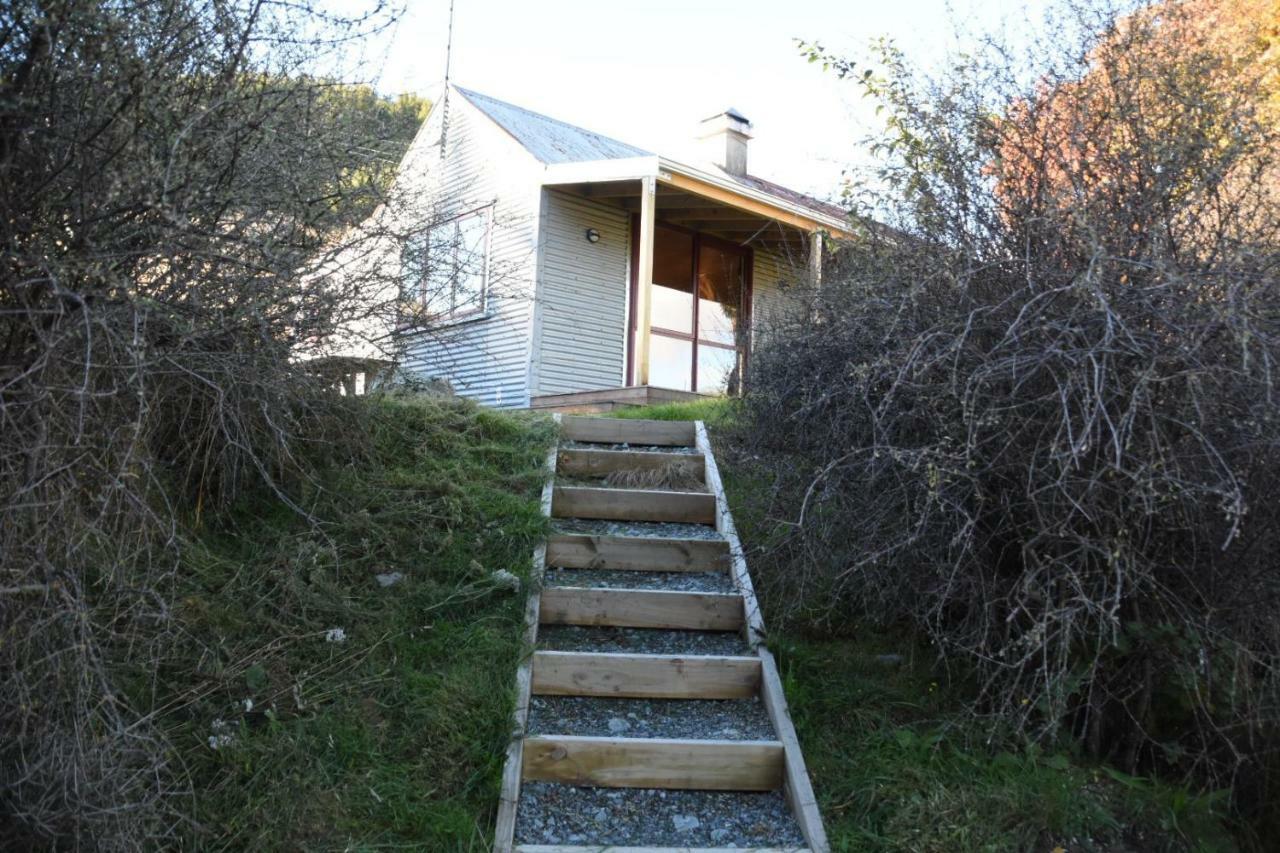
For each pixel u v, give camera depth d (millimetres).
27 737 2311
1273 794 3102
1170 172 2977
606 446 6008
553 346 11336
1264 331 2660
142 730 2820
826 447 3605
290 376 3768
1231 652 2945
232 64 2781
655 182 10281
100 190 2494
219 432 3834
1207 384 2693
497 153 12117
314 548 3945
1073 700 3246
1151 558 2992
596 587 4277
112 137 2480
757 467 4648
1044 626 2678
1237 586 2979
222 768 2855
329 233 3781
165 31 2592
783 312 4902
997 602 3164
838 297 3852
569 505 5062
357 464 4652
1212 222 3039
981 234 3289
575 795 3150
